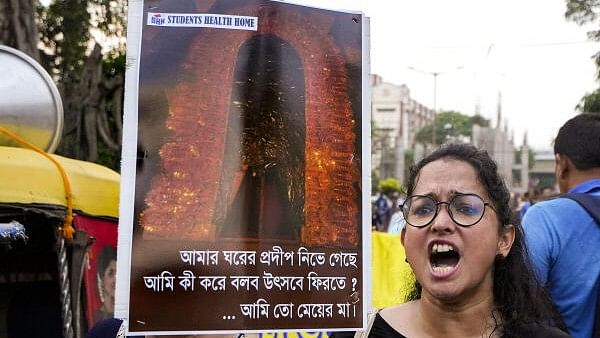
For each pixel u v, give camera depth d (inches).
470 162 83.0
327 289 94.9
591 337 110.9
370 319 88.7
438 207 81.0
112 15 372.2
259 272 92.9
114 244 155.8
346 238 96.3
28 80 141.2
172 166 91.7
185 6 93.9
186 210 91.4
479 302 82.0
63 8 361.1
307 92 97.0
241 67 94.9
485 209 80.7
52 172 133.6
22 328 154.6
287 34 97.0
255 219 93.4
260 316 92.4
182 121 92.5
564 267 111.5
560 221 112.8
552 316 91.5
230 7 95.2
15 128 137.9
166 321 89.7
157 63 92.6
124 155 90.9
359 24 100.1
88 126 295.6
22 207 127.0
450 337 81.9
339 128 97.7
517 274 84.4
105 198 148.8
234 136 93.8
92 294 146.3
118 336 96.9
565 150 123.7
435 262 81.8
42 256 152.3
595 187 120.1
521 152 2568.9
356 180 97.6
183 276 90.7
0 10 231.3
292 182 95.0
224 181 93.0
